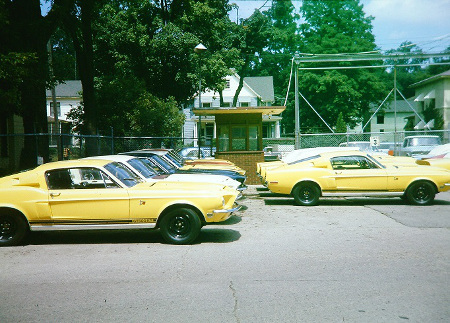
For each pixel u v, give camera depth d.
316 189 11.66
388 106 51.03
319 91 46.44
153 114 26.16
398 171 11.39
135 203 7.28
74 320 4.15
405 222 9.10
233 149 17.17
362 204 11.95
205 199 7.25
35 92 15.36
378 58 21.56
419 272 5.57
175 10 30.39
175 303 4.56
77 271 5.88
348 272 5.62
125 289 5.07
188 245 7.34
